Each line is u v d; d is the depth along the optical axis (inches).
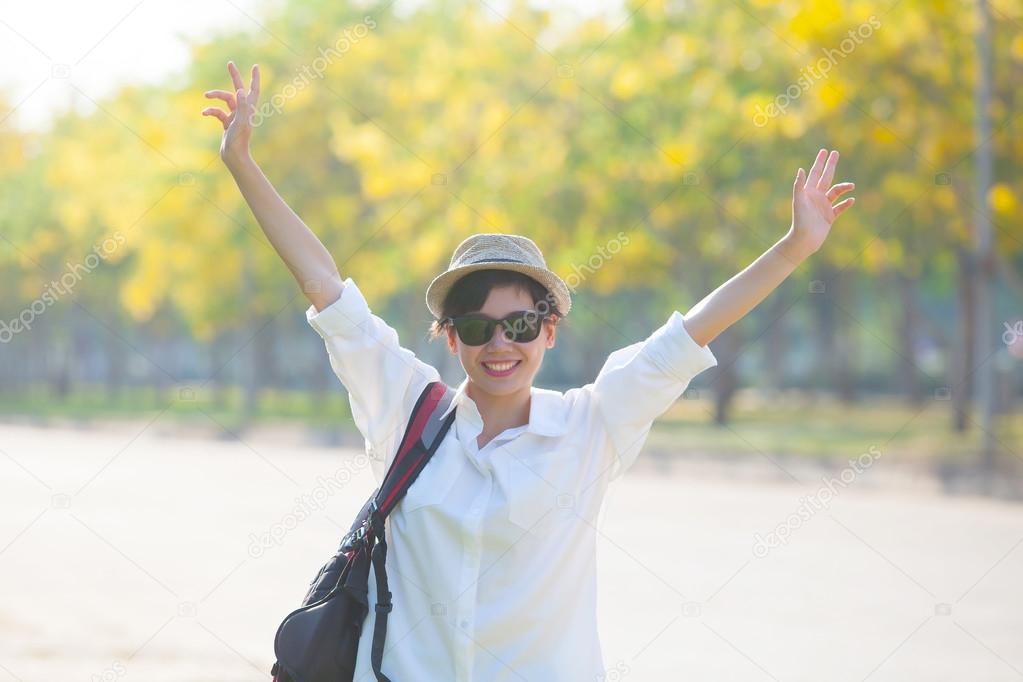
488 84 1638.8
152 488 1102.4
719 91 1470.2
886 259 1568.7
